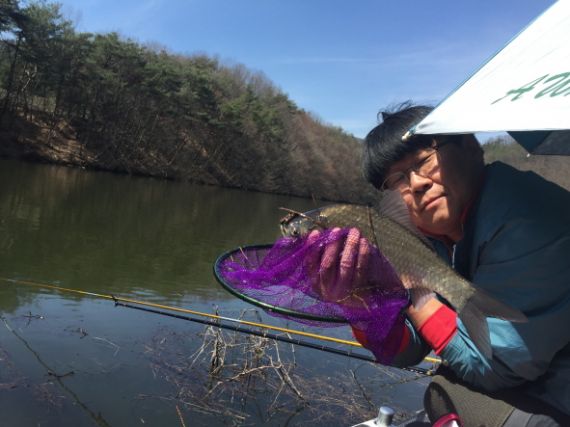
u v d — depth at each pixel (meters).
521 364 1.70
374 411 4.82
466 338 1.82
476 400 1.95
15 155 37.00
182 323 6.66
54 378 4.72
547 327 1.66
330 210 1.88
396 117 1.97
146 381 4.87
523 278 1.68
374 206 1.88
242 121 56.25
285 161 59.78
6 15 35.09
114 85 44.06
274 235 21.30
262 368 5.09
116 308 7.18
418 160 1.85
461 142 1.87
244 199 43.16
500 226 1.75
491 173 1.88
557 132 2.62
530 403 1.83
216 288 9.73
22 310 6.72
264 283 2.05
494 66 1.55
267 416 4.51
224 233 19.36
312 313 1.94
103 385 4.74
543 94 1.23
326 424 4.49
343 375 5.43
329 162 65.12
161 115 51.59
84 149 43.22
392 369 5.80
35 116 43.31
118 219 18.55
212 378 5.05
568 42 1.39
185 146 53.44
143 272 10.61
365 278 1.81
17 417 4.04
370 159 2.01
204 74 54.06
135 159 47.03
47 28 38.81
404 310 1.91
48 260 10.52
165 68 48.22
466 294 1.74
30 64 41.06
